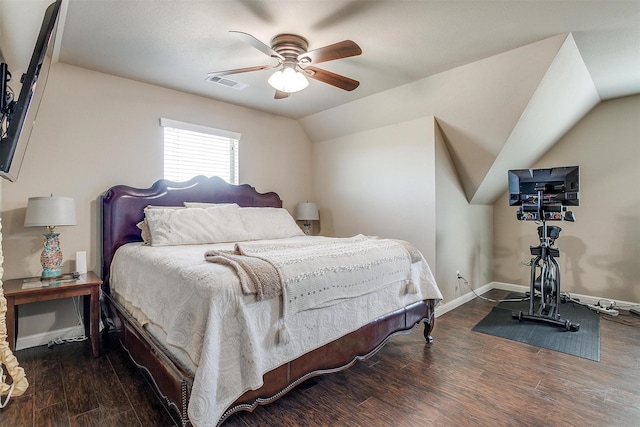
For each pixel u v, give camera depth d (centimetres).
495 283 470
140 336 197
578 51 263
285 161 452
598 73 304
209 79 319
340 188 444
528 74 270
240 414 176
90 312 248
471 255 417
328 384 208
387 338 233
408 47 256
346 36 238
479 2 200
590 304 386
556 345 268
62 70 282
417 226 359
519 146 353
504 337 286
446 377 217
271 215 368
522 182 327
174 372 149
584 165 394
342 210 442
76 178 289
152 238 275
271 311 162
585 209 395
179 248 255
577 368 229
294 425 168
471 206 418
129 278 238
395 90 344
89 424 168
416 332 299
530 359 243
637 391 199
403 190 372
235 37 240
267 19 217
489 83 292
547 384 207
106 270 294
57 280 251
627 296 369
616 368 228
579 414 177
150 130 332
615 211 376
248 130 411
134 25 224
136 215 308
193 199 349
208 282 148
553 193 314
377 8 205
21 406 183
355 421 171
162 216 288
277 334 164
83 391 199
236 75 310
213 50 261
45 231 272
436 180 348
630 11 209
